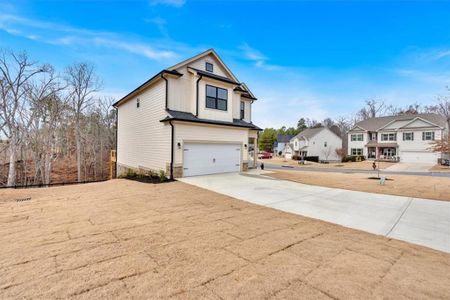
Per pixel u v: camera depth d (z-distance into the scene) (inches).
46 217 196.7
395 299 92.9
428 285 103.7
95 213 210.7
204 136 492.1
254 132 724.7
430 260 130.6
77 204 245.3
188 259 123.9
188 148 465.7
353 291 97.8
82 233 159.0
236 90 608.7
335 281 105.6
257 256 129.8
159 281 101.7
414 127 1212.5
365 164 1202.6
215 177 472.4
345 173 753.0
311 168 1039.6
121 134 710.5
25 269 108.8
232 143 552.7
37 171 748.0
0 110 640.4
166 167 456.4
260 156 2016.5
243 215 216.1
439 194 343.9
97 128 1044.5
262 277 107.6
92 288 94.9
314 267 118.6
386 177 598.5
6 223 179.6
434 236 172.4
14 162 658.2
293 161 1578.5
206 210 229.6
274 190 353.4
